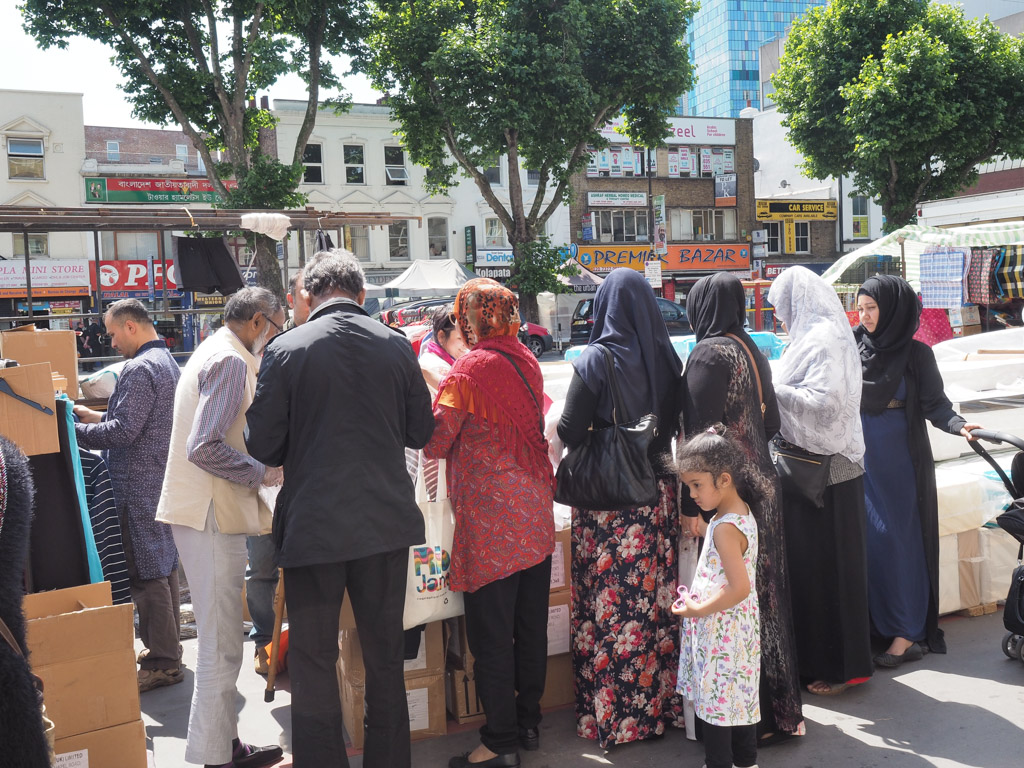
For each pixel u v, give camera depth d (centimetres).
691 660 287
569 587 356
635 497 297
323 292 284
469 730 338
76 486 321
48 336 361
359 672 322
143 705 372
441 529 307
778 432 343
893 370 382
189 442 290
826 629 352
